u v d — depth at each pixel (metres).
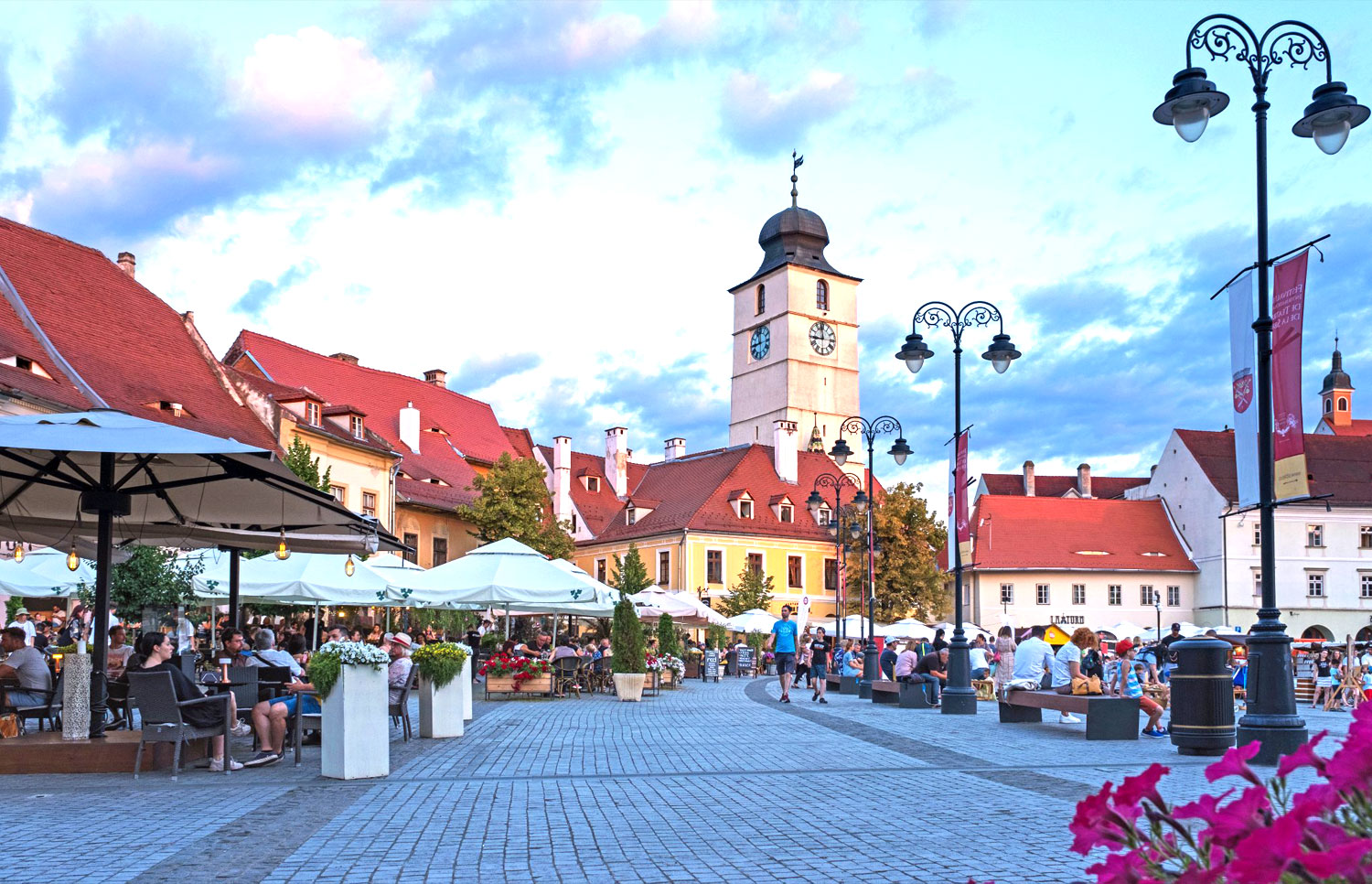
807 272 103.75
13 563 24.20
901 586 68.00
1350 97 13.34
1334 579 76.19
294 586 24.67
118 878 7.31
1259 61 14.05
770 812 10.15
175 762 12.47
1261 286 13.74
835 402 104.00
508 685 29.12
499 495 56.38
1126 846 2.58
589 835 8.95
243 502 16.75
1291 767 2.54
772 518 75.06
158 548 24.47
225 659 14.34
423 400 67.62
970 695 23.84
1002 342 24.92
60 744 12.95
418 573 28.28
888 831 9.15
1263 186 13.92
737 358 108.50
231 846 8.40
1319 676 33.19
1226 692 14.80
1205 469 78.38
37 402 31.97
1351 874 1.97
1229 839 2.27
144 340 41.88
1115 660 27.94
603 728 19.44
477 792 11.34
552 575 27.72
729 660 53.66
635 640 28.41
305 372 59.31
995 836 8.89
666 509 76.44
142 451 11.91
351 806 10.39
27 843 8.50
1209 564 77.44
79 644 18.59
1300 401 12.87
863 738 17.64
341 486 48.69
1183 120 14.11
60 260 40.56
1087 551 78.62
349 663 12.37
